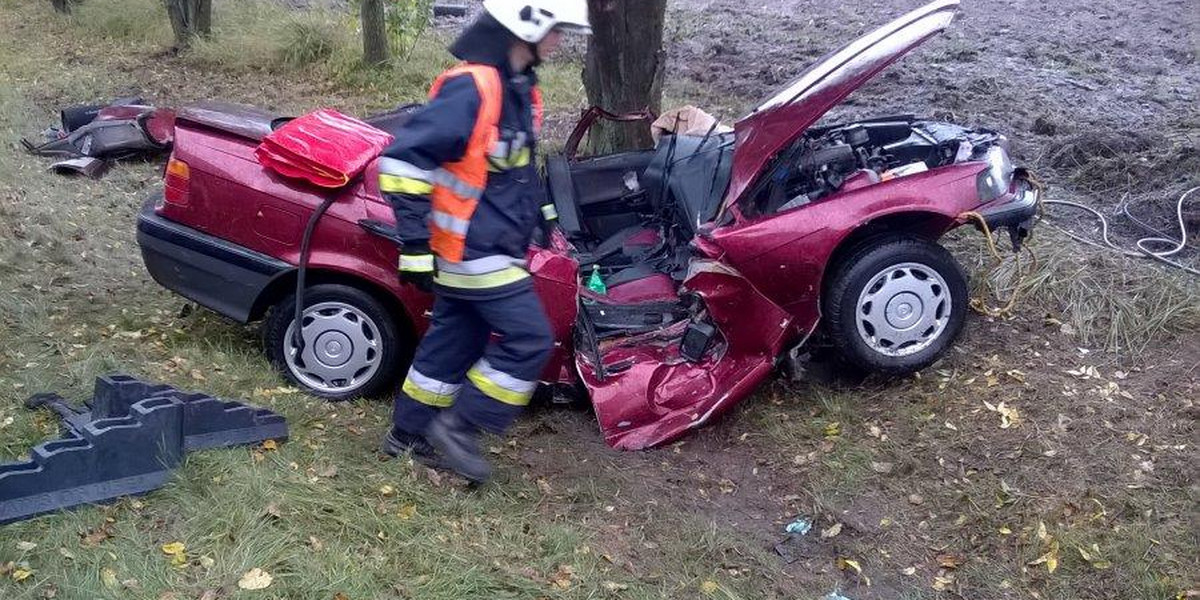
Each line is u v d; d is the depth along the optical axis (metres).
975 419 5.04
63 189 8.07
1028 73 10.16
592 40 7.65
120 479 4.00
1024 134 8.53
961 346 5.59
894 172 5.34
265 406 4.93
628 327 5.44
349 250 4.98
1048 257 6.25
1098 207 7.27
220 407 4.40
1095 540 4.33
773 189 5.32
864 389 5.37
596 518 4.43
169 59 12.80
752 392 5.38
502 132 3.98
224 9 13.99
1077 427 4.94
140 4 14.37
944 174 5.20
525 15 3.87
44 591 3.47
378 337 5.11
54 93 11.30
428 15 12.38
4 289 6.00
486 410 4.25
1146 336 5.63
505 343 4.20
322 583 3.67
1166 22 11.98
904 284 5.14
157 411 4.05
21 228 7.00
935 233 5.39
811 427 5.12
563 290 4.87
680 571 4.15
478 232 4.07
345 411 5.05
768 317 5.07
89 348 5.36
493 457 4.80
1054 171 7.85
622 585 3.98
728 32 12.66
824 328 5.34
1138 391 5.22
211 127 5.17
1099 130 8.12
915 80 10.02
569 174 6.20
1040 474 4.68
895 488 4.71
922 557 4.35
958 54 10.88
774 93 5.92
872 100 9.52
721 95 10.34
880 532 4.47
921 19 5.41
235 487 4.11
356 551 3.92
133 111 9.25
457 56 3.97
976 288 6.06
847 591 4.17
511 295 4.15
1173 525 4.37
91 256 6.75
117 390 4.32
